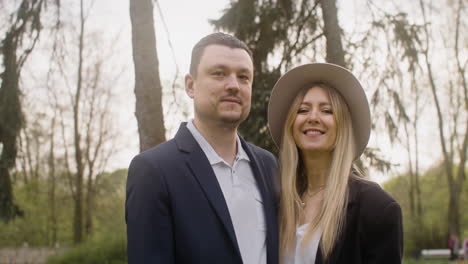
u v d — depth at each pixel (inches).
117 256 406.6
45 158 764.6
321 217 86.4
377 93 230.2
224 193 80.7
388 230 78.9
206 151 82.0
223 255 73.5
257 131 226.5
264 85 232.4
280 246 89.4
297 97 95.7
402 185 709.3
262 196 85.7
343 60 205.8
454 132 665.6
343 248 82.4
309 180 98.0
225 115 79.7
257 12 234.2
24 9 178.1
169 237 72.9
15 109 190.2
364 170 216.4
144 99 153.0
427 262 427.2
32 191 692.7
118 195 785.6
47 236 707.4
